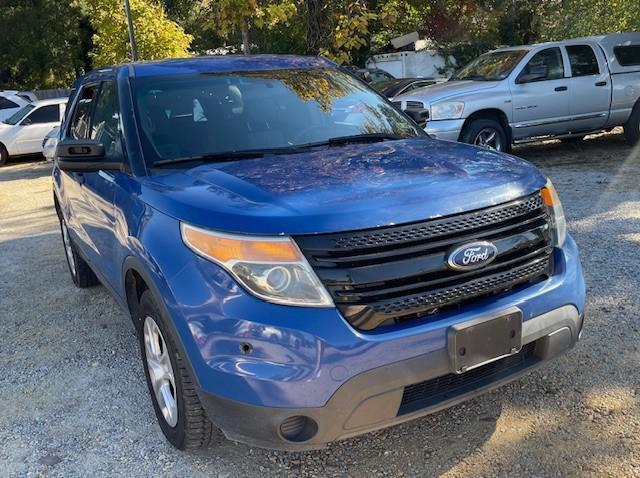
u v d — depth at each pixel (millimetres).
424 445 3164
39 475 3105
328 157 3383
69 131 5406
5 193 12008
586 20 18703
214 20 9234
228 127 3812
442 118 9695
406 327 2609
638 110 11133
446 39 23984
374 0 10180
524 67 10219
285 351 2521
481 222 2777
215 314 2627
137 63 4359
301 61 4668
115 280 3820
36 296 5766
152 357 3295
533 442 3123
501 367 2943
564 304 3018
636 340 4043
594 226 6500
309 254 2555
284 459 3119
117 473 3086
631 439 3090
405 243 2623
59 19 30547
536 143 12664
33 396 3902
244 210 2676
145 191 3225
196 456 3178
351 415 2576
